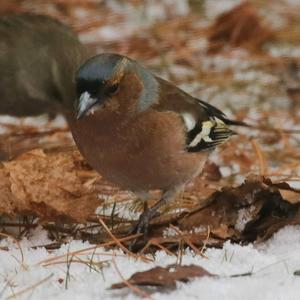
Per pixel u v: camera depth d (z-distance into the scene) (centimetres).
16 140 1434
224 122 1130
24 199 1002
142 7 1978
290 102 1625
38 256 916
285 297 769
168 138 980
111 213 1087
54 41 1338
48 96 1332
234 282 806
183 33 1880
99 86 926
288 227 971
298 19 1934
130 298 763
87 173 1185
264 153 1397
